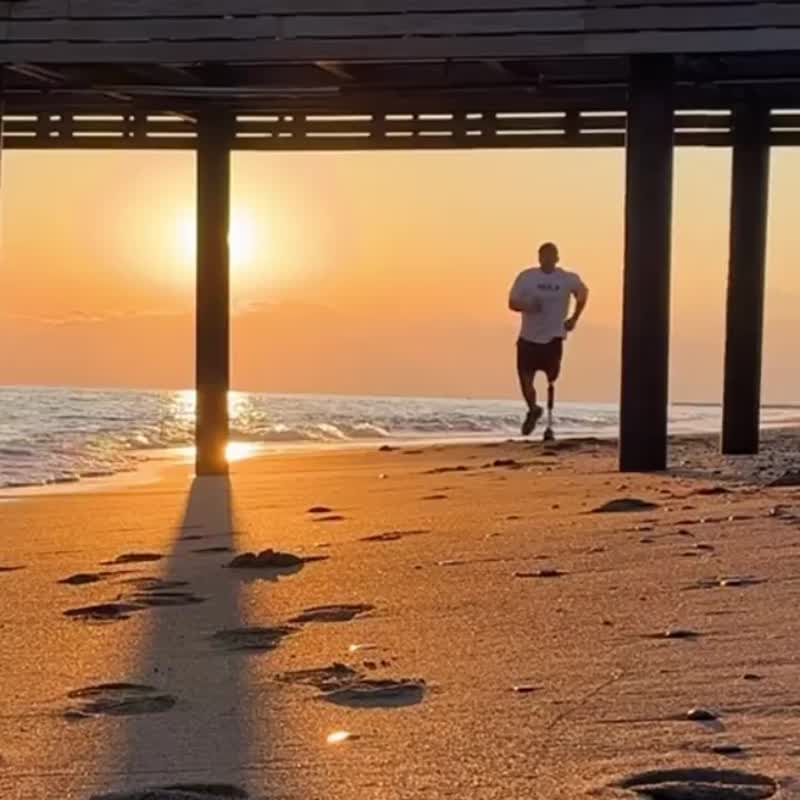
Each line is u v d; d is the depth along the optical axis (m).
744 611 4.11
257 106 10.62
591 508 6.83
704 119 11.37
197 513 7.59
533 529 6.08
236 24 8.80
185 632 4.16
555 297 12.64
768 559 5.01
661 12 8.41
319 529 6.56
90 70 9.41
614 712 3.06
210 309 10.55
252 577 5.14
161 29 8.87
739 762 2.66
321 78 9.87
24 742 3.00
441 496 7.95
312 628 4.15
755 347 11.13
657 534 5.73
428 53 8.64
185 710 3.25
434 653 3.73
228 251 10.58
